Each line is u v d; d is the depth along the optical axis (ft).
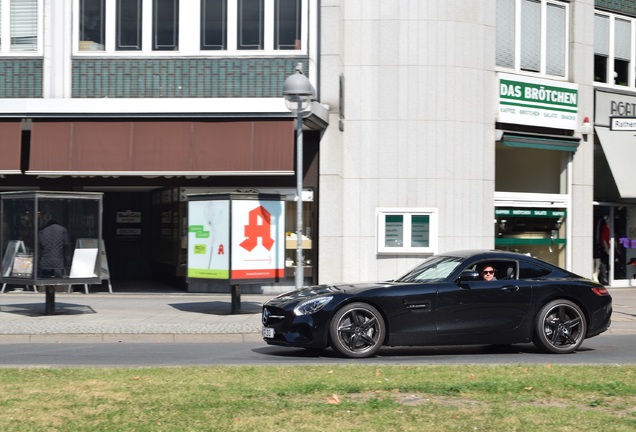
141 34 116.88
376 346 62.64
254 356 64.64
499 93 124.57
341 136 119.85
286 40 116.88
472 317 64.08
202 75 116.47
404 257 120.16
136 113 111.75
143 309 97.14
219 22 116.88
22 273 89.76
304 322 61.98
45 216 88.94
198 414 37.83
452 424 35.91
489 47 123.85
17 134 112.47
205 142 111.86
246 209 90.68
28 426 35.55
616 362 59.36
